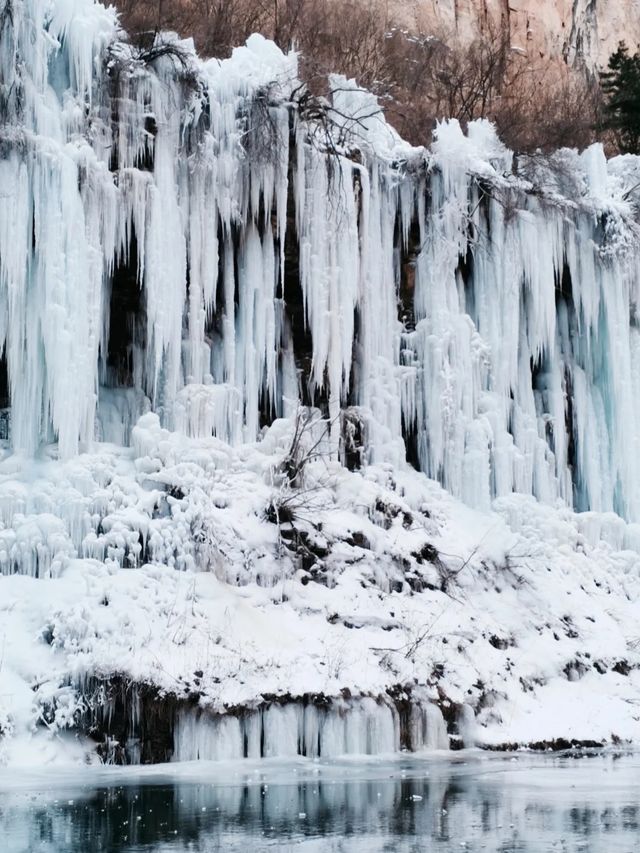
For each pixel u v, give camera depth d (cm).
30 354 1933
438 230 2478
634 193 2852
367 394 2375
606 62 4938
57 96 2030
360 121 2430
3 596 1716
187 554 1883
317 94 2408
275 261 2280
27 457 1925
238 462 2119
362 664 1820
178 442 2030
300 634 1867
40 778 1406
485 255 2539
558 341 2736
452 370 2448
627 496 2695
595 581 2481
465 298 2547
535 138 3647
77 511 1836
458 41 4303
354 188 2364
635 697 2138
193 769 1508
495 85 3953
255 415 2220
